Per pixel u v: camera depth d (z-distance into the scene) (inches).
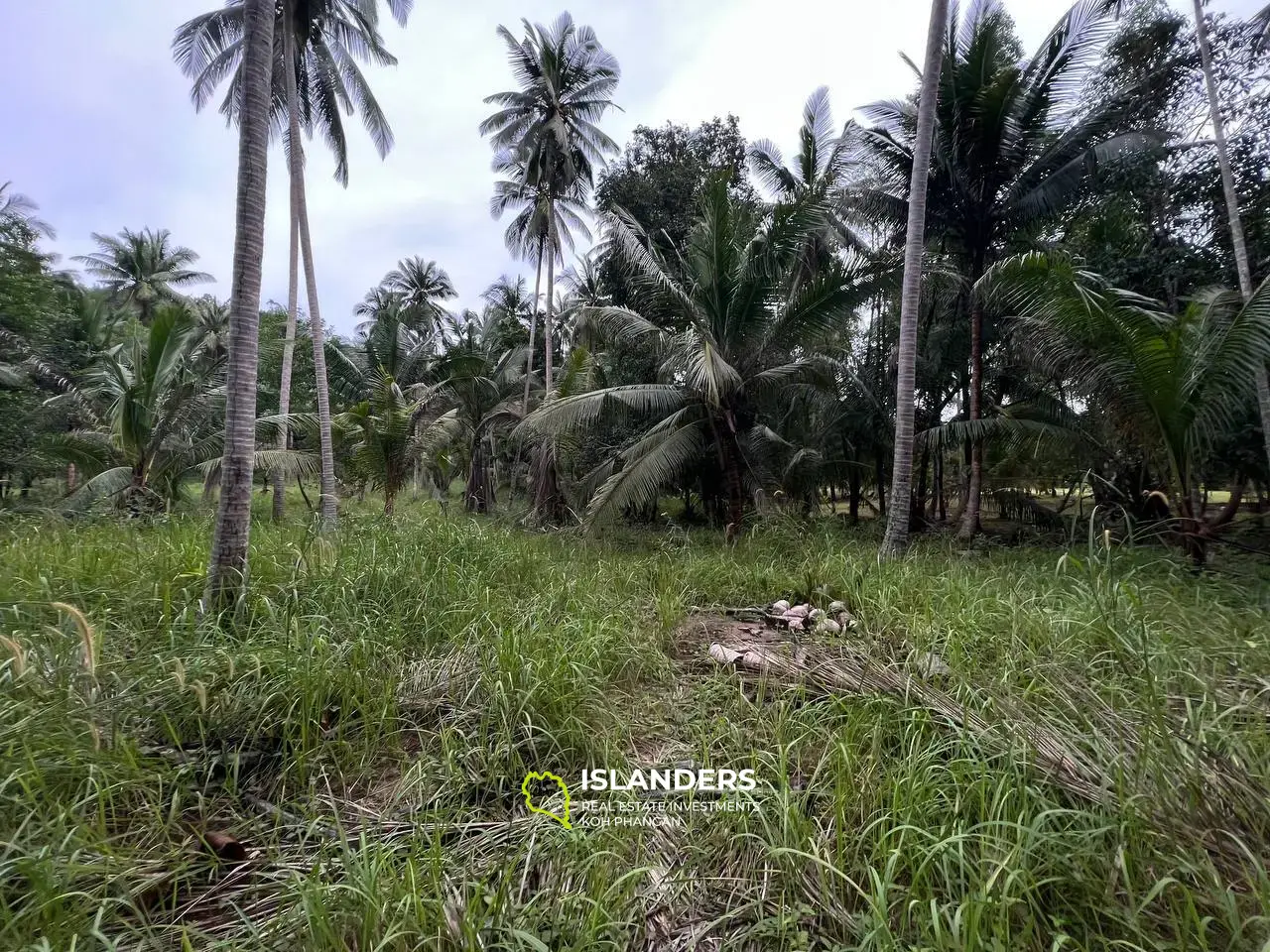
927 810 75.1
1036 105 331.3
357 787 94.2
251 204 159.6
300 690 106.0
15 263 413.1
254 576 159.5
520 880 71.9
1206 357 209.6
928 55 253.3
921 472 466.3
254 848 79.4
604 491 312.8
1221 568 203.2
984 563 242.5
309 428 459.8
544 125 551.5
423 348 691.4
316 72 436.8
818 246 459.5
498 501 816.3
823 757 90.8
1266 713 86.7
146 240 991.0
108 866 68.3
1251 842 65.8
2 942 57.3
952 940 54.6
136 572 155.7
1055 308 229.6
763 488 325.7
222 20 387.5
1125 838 67.2
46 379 572.4
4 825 71.6
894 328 480.4
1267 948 47.5
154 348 352.2
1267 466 271.9
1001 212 356.2
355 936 61.3
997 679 110.4
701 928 64.4
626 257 327.9
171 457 388.5
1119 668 109.4
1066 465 350.3
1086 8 297.3
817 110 496.1
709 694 121.6
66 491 434.3
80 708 91.1
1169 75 301.3
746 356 328.5
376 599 158.6
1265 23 261.9
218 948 59.8
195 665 108.2
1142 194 307.9
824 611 174.4
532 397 690.8
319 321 403.9
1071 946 58.7
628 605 177.6
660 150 585.6
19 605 124.7
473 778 92.7
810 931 64.7
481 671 118.1
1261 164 268.7
